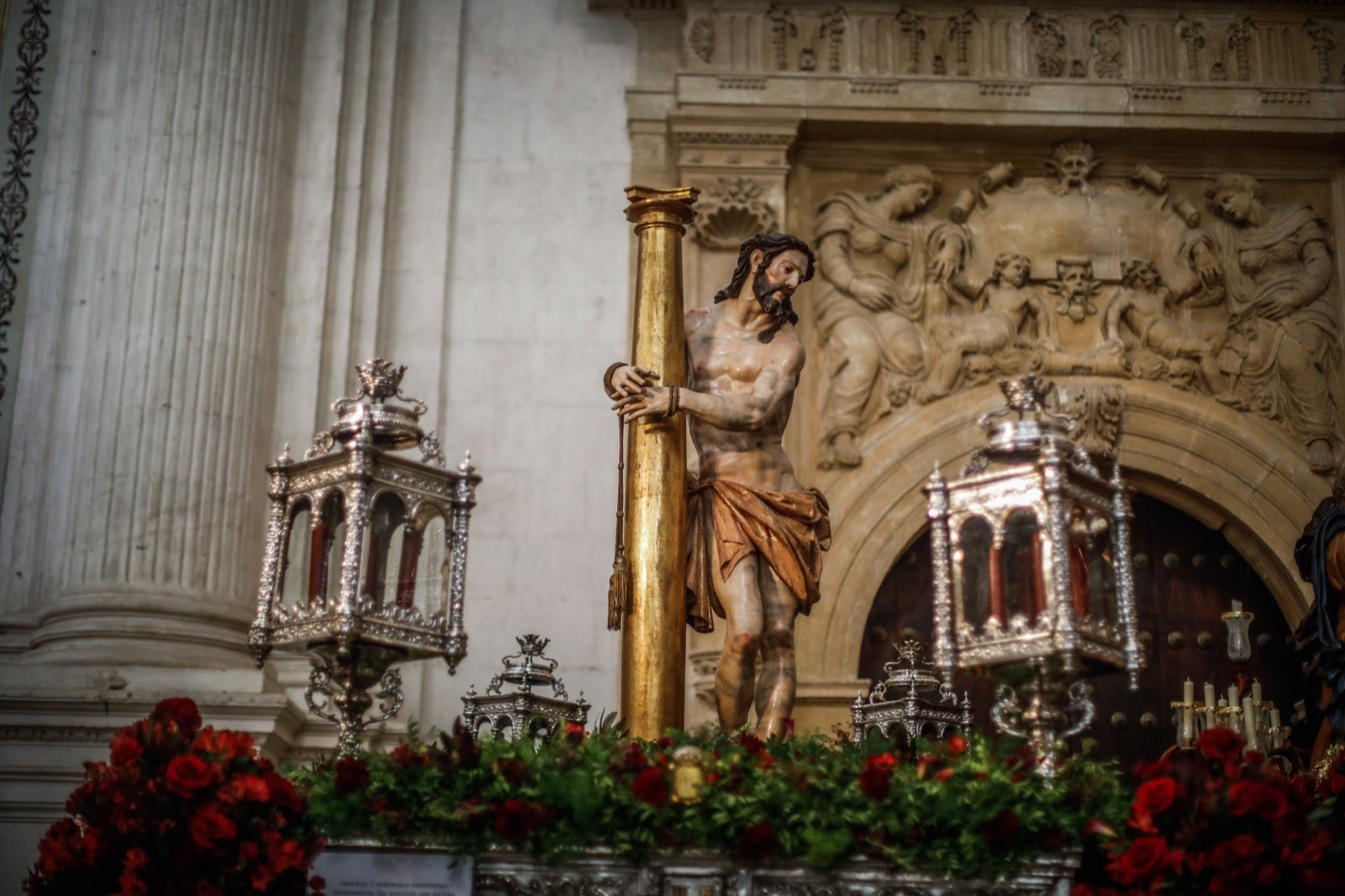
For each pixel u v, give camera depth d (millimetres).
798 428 13086
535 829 5660
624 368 7008
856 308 13383
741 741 6121
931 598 12969
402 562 6355
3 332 12430
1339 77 13695
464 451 12898
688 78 13469
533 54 13852
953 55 13688
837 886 5645
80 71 13000
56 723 10266
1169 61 13750
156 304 11727
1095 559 5867
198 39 12383
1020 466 5949
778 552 6938
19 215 12688
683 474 7043
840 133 13617
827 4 13742
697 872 5648
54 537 11641
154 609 10922
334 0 13352
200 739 6070
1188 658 13047
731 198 13227
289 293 12633
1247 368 13359
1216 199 13719
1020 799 5602
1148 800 5598
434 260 13266
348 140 13203
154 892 5770
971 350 13305
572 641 12523
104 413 11508
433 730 6375
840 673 12516
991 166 13773
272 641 6332
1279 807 5570
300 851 5730
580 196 13547
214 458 11516
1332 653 8453
